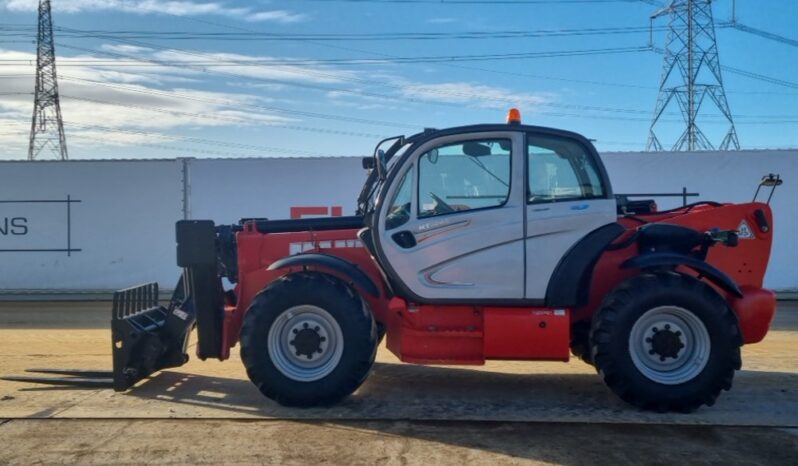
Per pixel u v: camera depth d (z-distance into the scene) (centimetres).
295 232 635
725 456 462
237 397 600
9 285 1457
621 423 529
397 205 573
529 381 656
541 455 463
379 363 731
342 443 484
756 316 586
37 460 455
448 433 505
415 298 566
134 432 507
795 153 1366
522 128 570
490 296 562
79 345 871
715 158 1378
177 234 595
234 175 1445
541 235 562
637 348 556
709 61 3319
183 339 658
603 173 571
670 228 572
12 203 1457
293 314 567
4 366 736
